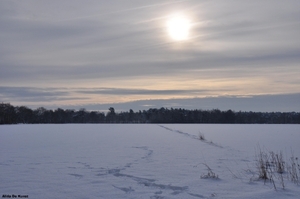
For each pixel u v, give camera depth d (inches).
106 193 246.4
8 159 420.8
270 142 678.5
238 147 575.8
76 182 283.3
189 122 3550.7
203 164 377.4
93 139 776.3
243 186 265.7
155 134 989.8
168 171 333.4
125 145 614.9
